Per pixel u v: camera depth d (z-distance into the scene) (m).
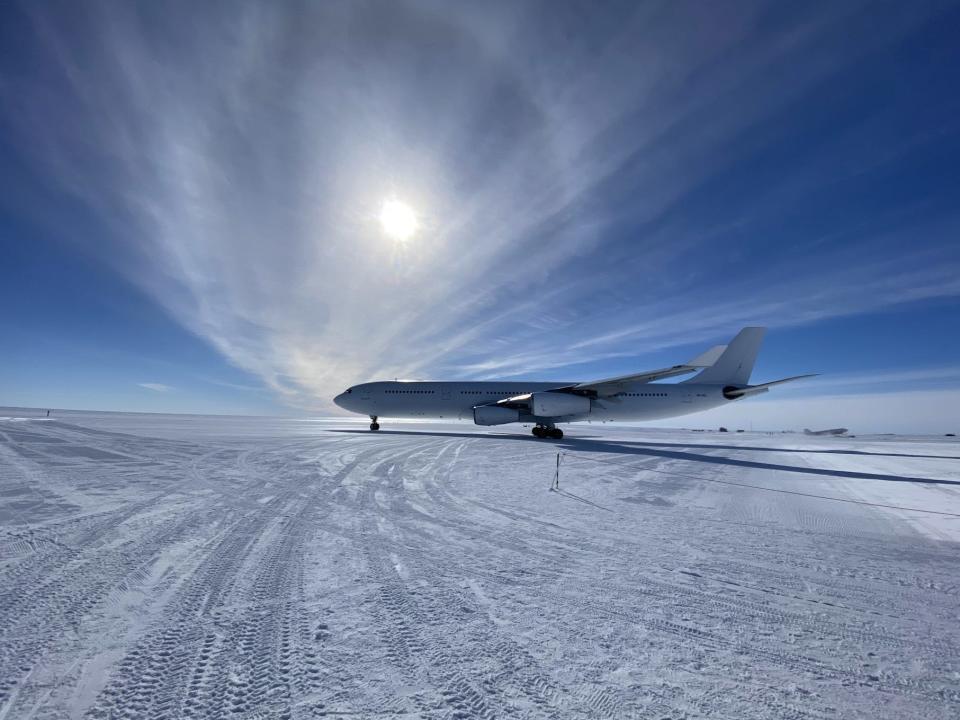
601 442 26.12
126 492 8.88
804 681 3.15
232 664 3.14
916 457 22.92
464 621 3.88
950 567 5.67
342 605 4.14
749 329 28.67
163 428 30.53
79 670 3.02
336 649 3.37
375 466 13.22
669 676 3.15
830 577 5.25
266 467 12.48
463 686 2.96
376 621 3.84
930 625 4.10
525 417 27.91
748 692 2.99
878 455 23.84
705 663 3.34
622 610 4.22
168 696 2.78
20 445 16.23
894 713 2.81
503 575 5.03
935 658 3.53
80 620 3.73
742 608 4.36
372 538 6.27
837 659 3.46
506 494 9.75
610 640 3.64
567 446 22.03
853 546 6.54
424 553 5.70
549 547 6.11
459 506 8.45
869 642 3.75
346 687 2.91
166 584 4.53
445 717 2.64
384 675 3.06
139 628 3.62
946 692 3.06
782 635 3.83
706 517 8.19
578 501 9.26
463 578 4.90
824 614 4.27
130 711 2.63
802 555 6.05
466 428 42.19
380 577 4.86
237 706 2.70
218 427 34.94
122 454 14.48
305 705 2.72
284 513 7.53
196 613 3.91
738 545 6.45
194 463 12.91
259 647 3.37
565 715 2.68
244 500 8.39
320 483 10.27
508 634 3.68
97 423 34.69
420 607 4.14
